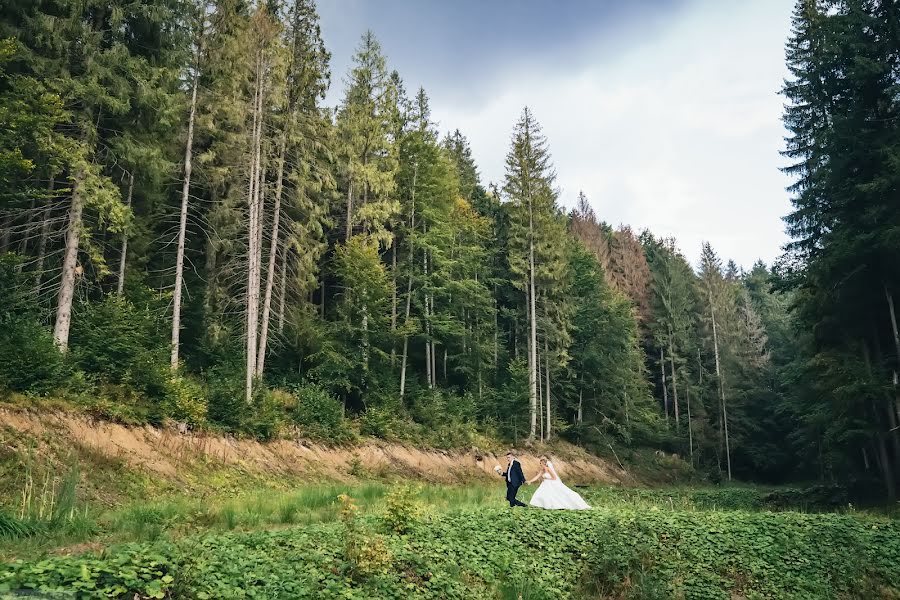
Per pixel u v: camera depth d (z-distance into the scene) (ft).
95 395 58.29
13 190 63.00
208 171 90.94
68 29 63.72
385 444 96.48
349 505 33.81
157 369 64.69
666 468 167.63
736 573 38.45
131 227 71.67
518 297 160.45
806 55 101.19
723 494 111.96
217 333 86.79
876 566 40.27
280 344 98.27
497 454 119.55
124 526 34.96
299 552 29.19
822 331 83.41
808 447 153.89
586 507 50.88
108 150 68.08
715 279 213.66
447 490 69.31
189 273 102.37
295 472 72.74
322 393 92.53
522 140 150.92
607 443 158.51
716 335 200.95
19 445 45.75
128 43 72.23
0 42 57.77
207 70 86.38
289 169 99.91
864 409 77.15
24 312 62.28
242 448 70.08
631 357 173.27
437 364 141.18
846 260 73.15
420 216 130.00
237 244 96.94
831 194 78.79
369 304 106.63
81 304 69.05
